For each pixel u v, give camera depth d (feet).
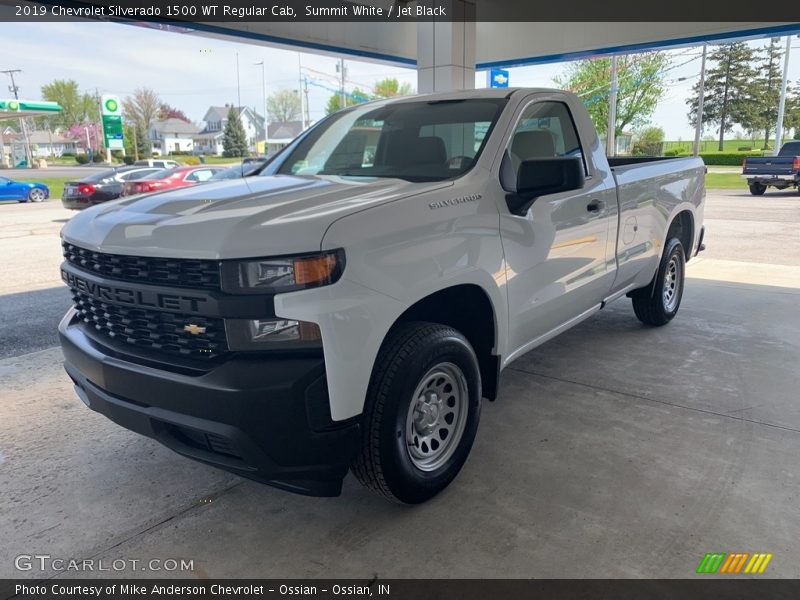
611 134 108.68
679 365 15.67
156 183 53.47
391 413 8.60
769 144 205.77
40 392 14.61
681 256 19.03
